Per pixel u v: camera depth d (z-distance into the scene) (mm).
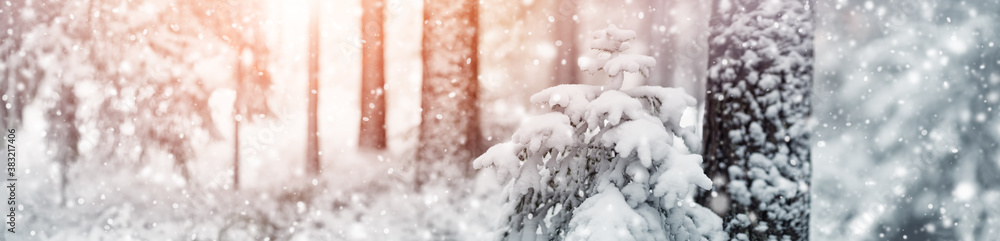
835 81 10039
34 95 10258
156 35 10219
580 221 3344
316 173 12164
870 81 9461
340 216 9961
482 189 10742
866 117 9422
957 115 8375
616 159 3562
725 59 5504
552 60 18172
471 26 11523
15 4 10156
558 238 3738
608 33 3582
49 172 10266
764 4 5367
